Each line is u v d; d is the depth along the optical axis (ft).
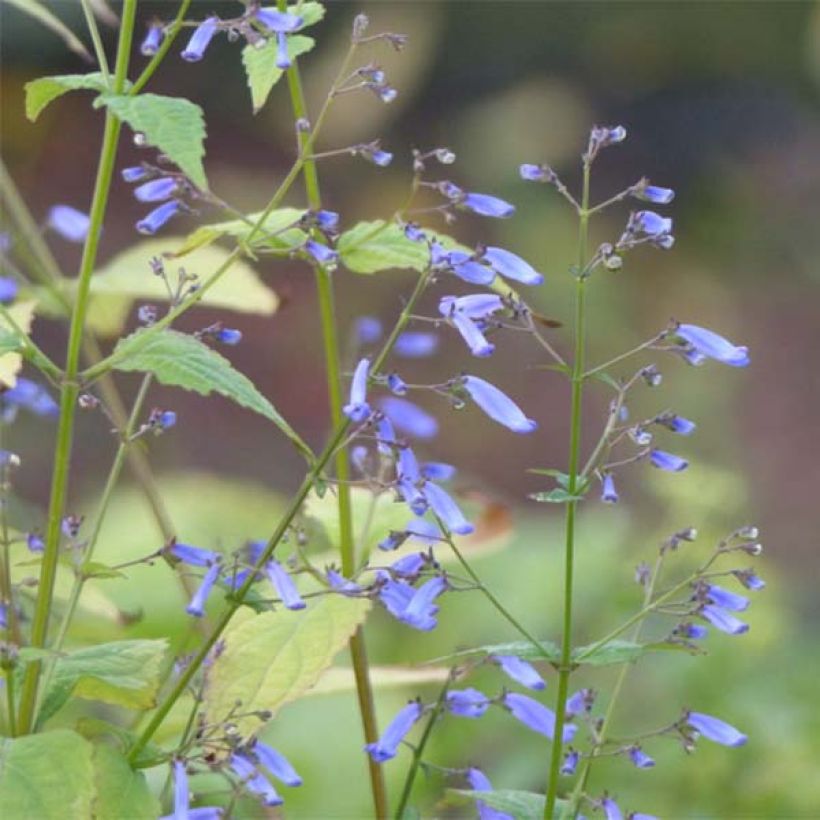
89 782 15.62
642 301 88.38
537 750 30.30
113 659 17.72
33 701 17.25
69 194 89.15
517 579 36.65
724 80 101.86
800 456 73.46
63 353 69.67
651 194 16.62
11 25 88.12
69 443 17.69
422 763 18.43
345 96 89.10
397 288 84.99
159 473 70.90
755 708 29.68
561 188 16.98
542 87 96.58
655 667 30.76
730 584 30.63
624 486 53.88
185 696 20.21
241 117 99.40
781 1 99.25
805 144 101.04
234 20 17.21
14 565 20.17
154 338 17.79
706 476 30.83
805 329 87.81
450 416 78.23
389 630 36.04
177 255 19.35
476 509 24.22
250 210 91.66
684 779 28.58
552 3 98.07
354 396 16.65
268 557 17.03
